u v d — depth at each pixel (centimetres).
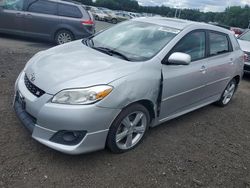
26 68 362
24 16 925
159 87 359
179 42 398
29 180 279
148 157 348
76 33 963
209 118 509
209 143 413
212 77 476
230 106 599
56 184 280
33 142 338
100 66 329
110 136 318
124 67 332
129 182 299
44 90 297
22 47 868
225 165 363
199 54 443
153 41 397
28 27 939
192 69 415
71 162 314
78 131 289
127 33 430
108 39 433
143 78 333
